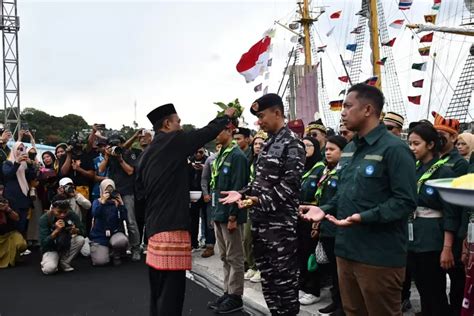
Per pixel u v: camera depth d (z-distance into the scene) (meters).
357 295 2.62
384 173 2.44
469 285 2.86
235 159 4.46
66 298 4.88
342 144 3.91
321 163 4.36
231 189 4.43
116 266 6.29
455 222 3.16
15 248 6.32
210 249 6.64
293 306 3.24
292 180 3.17
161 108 3.38
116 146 6.50
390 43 11.63
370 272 2.45
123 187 6.53
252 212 3.33
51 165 7.50
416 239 3.37
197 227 7.10
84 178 7.13
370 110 2.52
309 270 4.20
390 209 2.35
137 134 6.86
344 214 2.57
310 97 16.64
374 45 14.67
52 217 6.00
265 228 3.24
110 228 6.36
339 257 2.64
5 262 6.29
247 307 4.40
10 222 6.36
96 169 7.34
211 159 6.47
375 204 2.44
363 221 2.36
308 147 4.45
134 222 6.56
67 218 6.05
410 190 2.37
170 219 3.16
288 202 3.20
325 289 4.96
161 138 3.32
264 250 3.26
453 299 3.62
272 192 3.18
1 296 4.98
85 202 6.80
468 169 3.35
